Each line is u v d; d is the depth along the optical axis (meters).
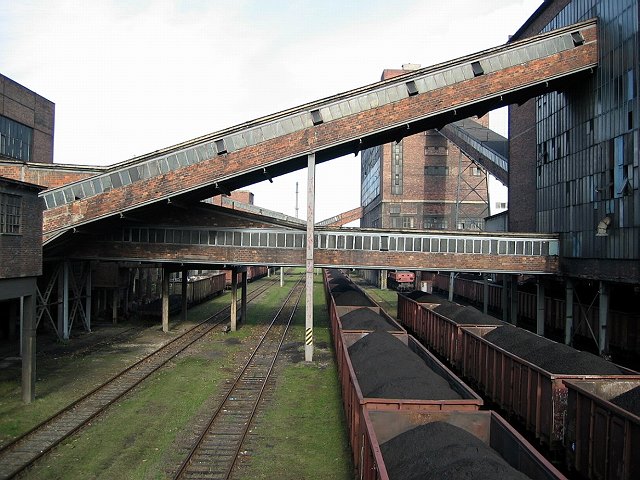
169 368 19.31
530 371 11.62
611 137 22.42
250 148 22.09
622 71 21.64
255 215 25.70
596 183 23.62
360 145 23.77
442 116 23.69
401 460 7.91
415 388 10.62
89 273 26.97
